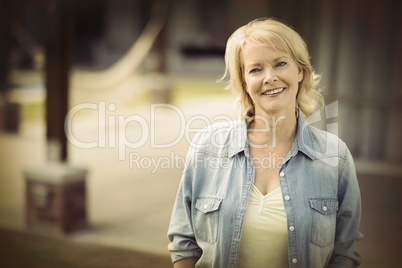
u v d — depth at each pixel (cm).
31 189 596
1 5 1165
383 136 827
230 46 222
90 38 2911
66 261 511
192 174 228
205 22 2739
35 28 2133
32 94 1625
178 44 2723
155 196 746
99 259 520
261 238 214
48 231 593
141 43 1326
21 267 500
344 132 831
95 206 697
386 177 750
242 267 218
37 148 1043
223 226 217
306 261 211
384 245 538
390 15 800
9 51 1211
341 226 223
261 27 213
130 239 574
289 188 214
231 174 222
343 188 219
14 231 596
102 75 1259
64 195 582
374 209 645
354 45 810
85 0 2884
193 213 226
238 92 229
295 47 212
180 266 233
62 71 604
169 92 1431
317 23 769
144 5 2912
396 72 810
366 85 823
